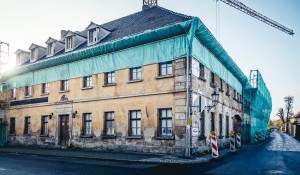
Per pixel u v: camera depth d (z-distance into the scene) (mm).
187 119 16016
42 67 25594
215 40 19719
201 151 17531
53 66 24750
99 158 15289
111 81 20516
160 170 11258
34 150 21562
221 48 21609
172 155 16141
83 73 22109
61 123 23578
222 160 15000
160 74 17906
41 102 25375
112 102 19859
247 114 35375
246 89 35125
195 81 17125
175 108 16656
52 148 23219
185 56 16656
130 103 18812
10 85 29531
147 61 18312
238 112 31547
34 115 26062
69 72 23234
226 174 10430
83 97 21828
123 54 19688
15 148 24203
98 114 20625
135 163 13531
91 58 21703
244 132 34062
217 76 22641
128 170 11234
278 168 12125
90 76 21984
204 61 19281
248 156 17328
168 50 17422
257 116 38656
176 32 16953
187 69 16406
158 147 17031
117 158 14914
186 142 15859
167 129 17141
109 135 19828
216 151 15352
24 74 27812
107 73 20875
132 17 24016
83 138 21375
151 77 17969
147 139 17578
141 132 17969
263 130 47031
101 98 20531
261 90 40938
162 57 17641
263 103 45219
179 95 16578
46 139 24406
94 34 22297
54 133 23703
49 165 12945
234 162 14133
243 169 11719
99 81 20906
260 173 10766
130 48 19344
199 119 17391
